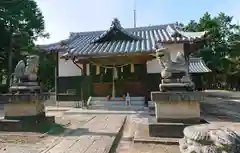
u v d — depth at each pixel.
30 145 4.25
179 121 4.66
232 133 2.39
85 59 11.03
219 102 13.08
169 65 4.90
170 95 4.64
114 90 11.58
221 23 38.75
